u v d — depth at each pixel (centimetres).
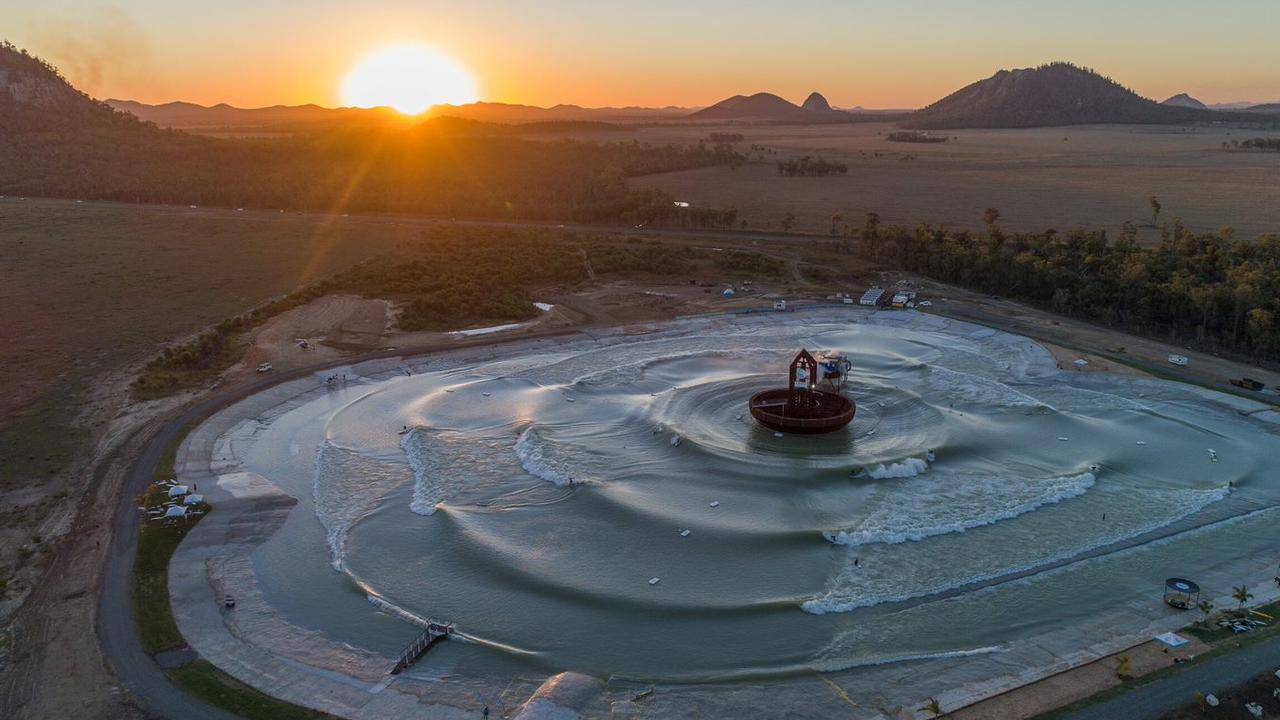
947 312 14650
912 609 6031
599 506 7612
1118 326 13700
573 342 13288
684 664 5428
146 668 5381
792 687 5128
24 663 5409
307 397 10944
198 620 6006
